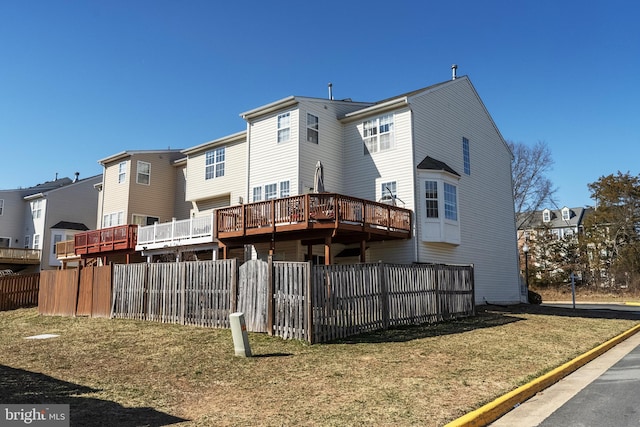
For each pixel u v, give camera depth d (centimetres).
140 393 607
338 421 498
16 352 902
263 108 2091
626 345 1182
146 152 2866
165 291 1259
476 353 904
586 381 765
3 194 3769
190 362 782
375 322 1122
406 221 1873
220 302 1112
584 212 6012
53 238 3556
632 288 4059
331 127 2145
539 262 4731
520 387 664
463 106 2359
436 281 1401
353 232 1638
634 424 529
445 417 518
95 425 482
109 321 1309
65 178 4369
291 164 1981
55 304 1652
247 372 715
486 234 2364
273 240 1689
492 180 2520
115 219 2834
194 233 1928
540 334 1196
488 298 2289
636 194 4319
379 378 685
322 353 846
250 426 481
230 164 2422
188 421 496
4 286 2098
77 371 734
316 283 955
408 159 1945
